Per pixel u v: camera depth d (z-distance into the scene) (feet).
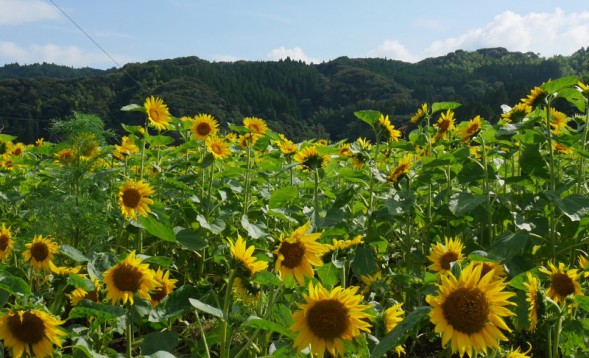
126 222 13.92
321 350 7.71
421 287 11.69
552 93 14.60
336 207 16.52
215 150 17.94
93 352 8.45
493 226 16.03
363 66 604.08
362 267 12.77
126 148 20.61
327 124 450.71
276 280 8.98
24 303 8.46
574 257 14.29
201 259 16.16
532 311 9.37
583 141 15.26
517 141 16.66
